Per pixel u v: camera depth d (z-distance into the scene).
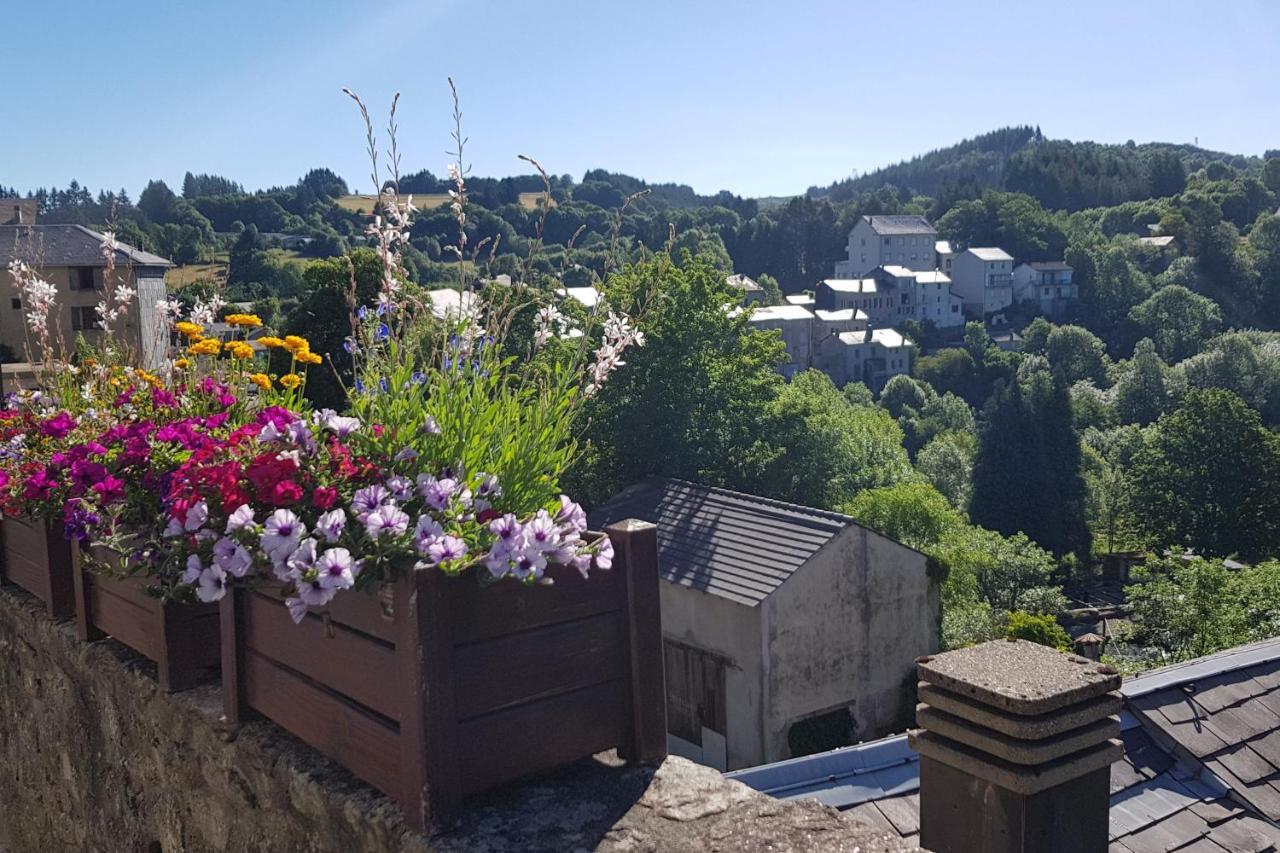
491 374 2.89
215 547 2.31
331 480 2.40
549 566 2.12
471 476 2.43
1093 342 97.69
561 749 2.15
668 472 24.41
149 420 3.40
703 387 25.02
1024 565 38.44
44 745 3.97
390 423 2.55
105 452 3.17
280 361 4.18
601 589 2.21
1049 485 55.12
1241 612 24.66
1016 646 2.76
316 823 2.30
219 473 2.42
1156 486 48.38
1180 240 134.25
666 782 2.17
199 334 3.98
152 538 2.92
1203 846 4.16
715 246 114.19
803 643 15.83
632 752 2.26
